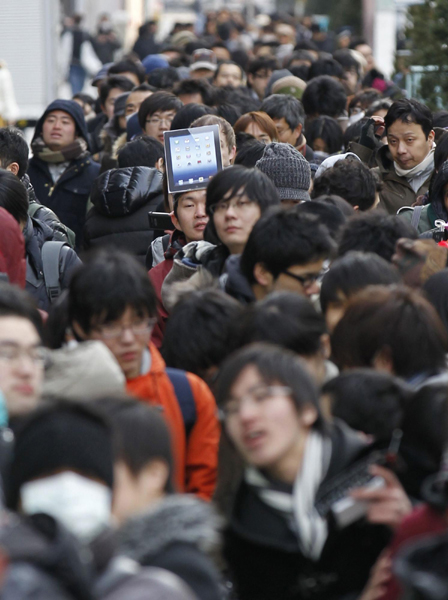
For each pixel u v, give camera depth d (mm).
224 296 13945
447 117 29812
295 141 27703
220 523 9703
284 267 13883
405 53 43094
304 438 9703
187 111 24594
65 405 8031
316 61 41125
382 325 11719
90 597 7090
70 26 88688
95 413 8016
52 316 13141
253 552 9789
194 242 16703
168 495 9203
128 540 8227
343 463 9672
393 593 9000
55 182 29781
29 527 7344
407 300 11992
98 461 7797
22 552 7055
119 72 43250
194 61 48625
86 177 29484
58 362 11336
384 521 9477
